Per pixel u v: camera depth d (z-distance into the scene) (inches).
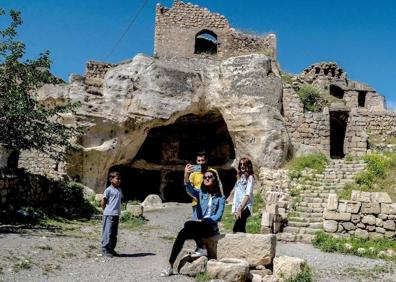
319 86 1196.5
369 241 442.0
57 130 569.9
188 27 1035.9
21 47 525.7
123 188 1016.2
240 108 826.2
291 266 261.7
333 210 469.4
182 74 858.1
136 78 842.2
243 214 295.4
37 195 585.3
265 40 1053.2
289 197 600.4
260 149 796.6
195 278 260.4
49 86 822.5
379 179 635.5
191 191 283.9
